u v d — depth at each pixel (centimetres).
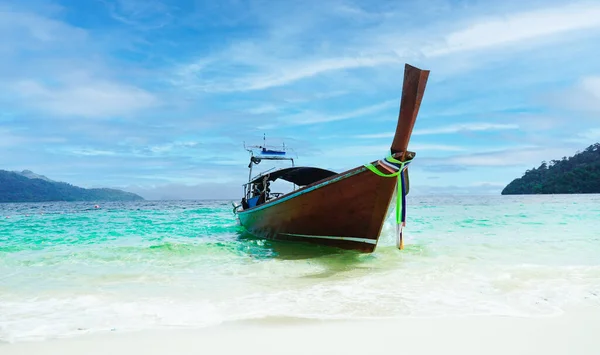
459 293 572
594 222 1825
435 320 443
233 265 851
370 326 425
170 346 375
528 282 639
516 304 509
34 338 400
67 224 2014
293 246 1129
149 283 678
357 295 569
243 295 582
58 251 1059
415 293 575
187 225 1947
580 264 820
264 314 477
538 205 3838
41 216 2762
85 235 1496
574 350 351
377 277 696
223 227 1827
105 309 511
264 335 402
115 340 392
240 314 478
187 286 650
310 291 601
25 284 676
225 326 432
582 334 392
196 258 946
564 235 1338
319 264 848
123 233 1565
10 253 1036
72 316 481
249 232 1445
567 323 427
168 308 512
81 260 923
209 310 499
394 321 441
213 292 605
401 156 811
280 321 448
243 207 1596
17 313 496
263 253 1020
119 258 949
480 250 1019
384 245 1119
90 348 372
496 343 370
